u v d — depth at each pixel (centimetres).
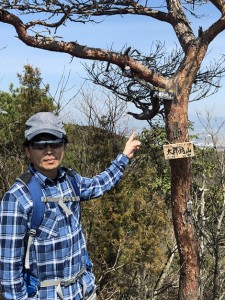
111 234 579
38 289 211
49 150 213
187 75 581
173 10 608
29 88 639
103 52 587
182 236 607
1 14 542
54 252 211
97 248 579
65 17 548
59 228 212
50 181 215
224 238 669
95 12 578
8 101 946
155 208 636
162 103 621
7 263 201
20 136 597
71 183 229
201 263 669
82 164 614
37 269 210
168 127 592
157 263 600
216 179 711
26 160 564
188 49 585
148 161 749
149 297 612
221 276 683
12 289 203
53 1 533
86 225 582
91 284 232
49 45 574
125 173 625
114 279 582
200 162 794
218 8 560
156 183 761
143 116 615
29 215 205
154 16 619
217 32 566
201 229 656
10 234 201
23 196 205
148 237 600
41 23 573
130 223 595
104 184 255
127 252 577
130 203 599
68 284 215
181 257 617
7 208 203
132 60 590
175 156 559
